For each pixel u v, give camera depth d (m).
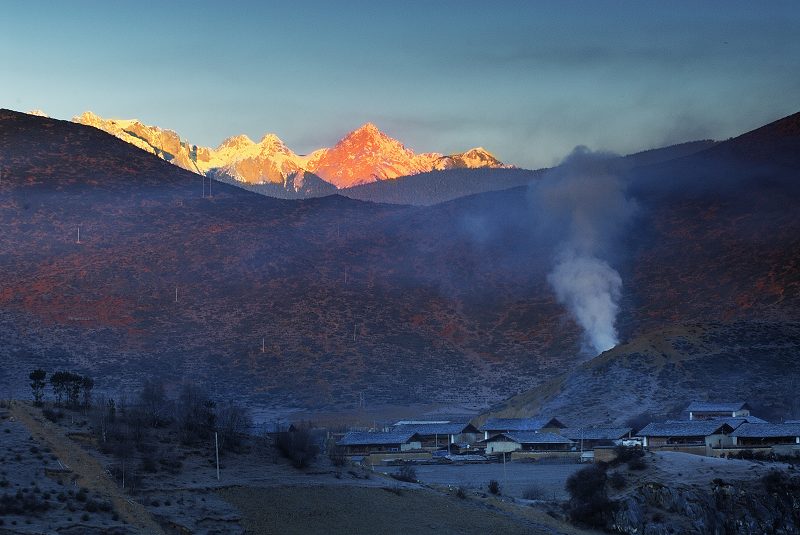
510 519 122.88
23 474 106.69
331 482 122.38
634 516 128.88
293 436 133.25
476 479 153.50
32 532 93.75
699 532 127.12
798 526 129.62
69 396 140.50
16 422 121.25
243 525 107.06
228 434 132.62
